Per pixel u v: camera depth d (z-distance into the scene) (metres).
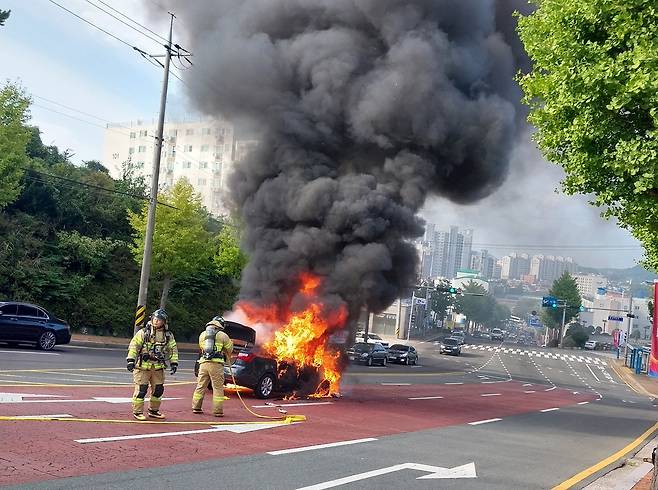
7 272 29.81
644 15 9.09
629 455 13.02
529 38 11.63
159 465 7.29
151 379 10.34
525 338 180.00
